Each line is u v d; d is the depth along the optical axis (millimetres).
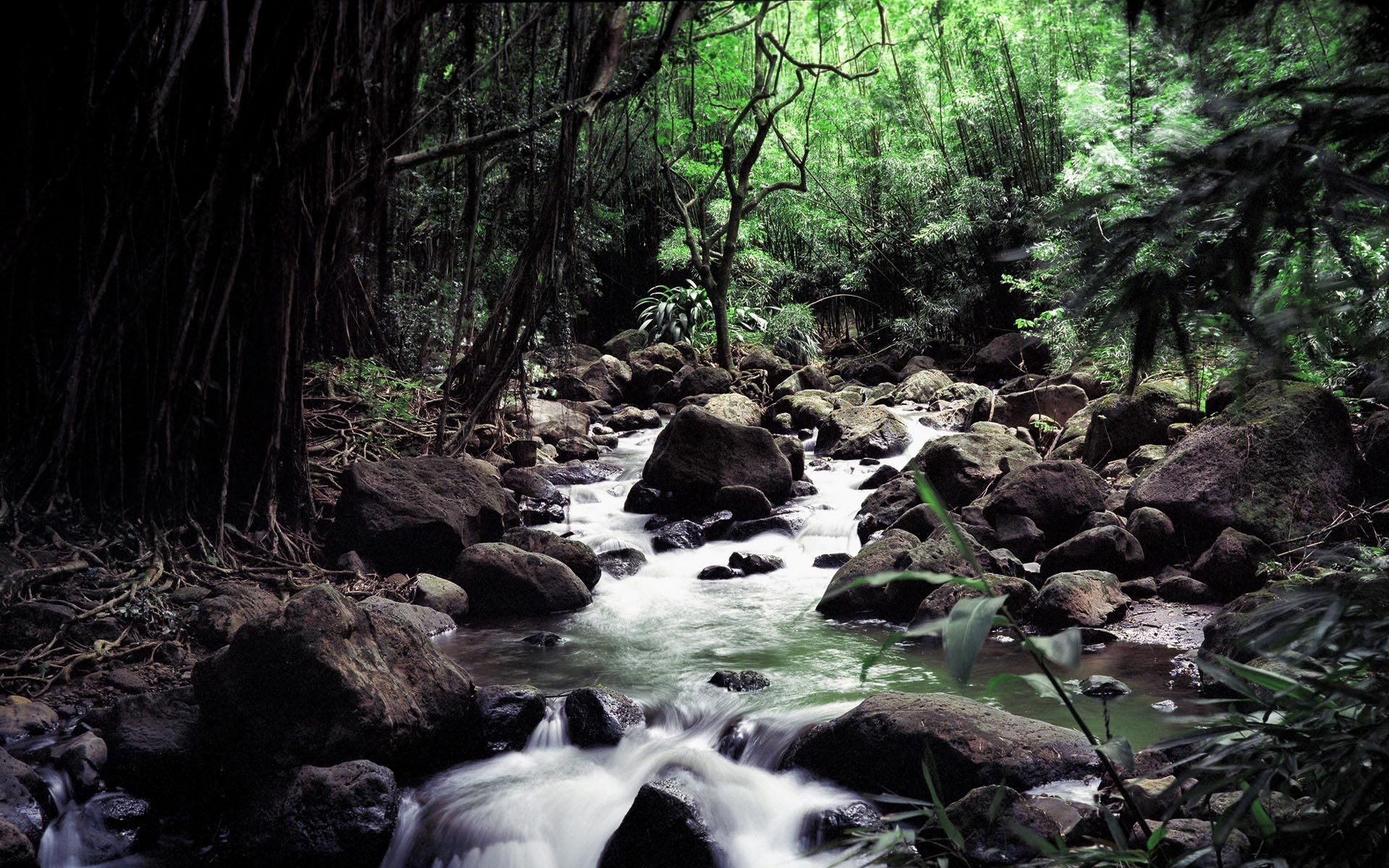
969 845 3514
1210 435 6875
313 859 3965
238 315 6926
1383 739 1978
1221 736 2402
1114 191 1925
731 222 15398
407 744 4492
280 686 4359
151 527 6551
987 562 6523
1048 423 10133
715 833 3910
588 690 4949
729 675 5371
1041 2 13844
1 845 3641
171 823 4328
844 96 17531
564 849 4117
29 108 6211
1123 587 6477
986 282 16219
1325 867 2148
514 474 9383
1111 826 2377
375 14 6500
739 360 16469
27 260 6391
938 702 4320
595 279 15188
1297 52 2080
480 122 8312
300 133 6566
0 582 5590
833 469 10578
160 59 6277
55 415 6430
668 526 8672
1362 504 6512
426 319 11078
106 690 5164
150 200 6387
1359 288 1804
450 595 6727
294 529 7355
